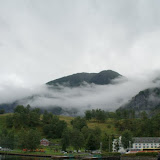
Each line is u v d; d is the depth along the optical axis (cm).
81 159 13825
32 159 13150
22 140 18825
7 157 14325
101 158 14412
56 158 14138
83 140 19900
